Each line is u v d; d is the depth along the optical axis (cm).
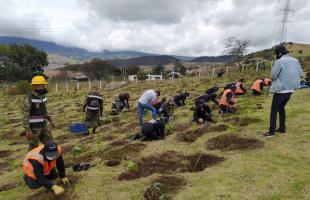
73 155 888
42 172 575
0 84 5088
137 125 1253
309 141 738
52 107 2423
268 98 1478
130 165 682
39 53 7019
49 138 768
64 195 592
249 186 549
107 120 1443
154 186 563
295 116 1002
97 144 983
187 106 1575
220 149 766
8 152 1112
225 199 512
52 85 4616
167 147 838
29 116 723
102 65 7238
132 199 553
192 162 707
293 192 513
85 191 602
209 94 1339
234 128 929
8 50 6625
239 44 5206
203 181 588
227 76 3173
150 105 1155
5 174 833
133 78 5453
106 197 571
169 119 1236
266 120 993
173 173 656
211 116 1111
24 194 638
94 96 1212
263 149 723
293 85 761
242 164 649
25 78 5828
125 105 1722
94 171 708
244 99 1507
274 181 558
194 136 911
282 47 770
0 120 1884
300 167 604
